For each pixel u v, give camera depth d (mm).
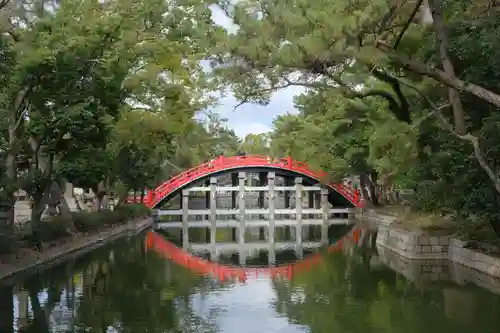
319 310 19062
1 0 21703
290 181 79875
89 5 27672
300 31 16688
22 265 25047
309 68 17297
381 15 16359
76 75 24672
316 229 57500
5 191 24906
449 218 31656
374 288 23000
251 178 101875
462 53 21234
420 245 29609
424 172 25562
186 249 40312
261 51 17281
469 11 22594
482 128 20969
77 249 33375
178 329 16562
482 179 21672
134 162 45656
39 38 23812
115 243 40250
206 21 19094
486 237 26312
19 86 24484
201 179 64188
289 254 37156
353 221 64250
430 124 24781
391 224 37250
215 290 22984
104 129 28469
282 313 18641
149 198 63344
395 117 25531
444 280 24422
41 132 27609
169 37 31453
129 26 27406
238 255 36875
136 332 16234
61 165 31000
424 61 22516
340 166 55625
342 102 29141
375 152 27781
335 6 16562
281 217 78062
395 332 16203
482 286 22984
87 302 20297
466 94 22875
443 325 16891
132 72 33906
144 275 26766
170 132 36688
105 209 47500
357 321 17469
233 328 16688
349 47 16141
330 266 30062
